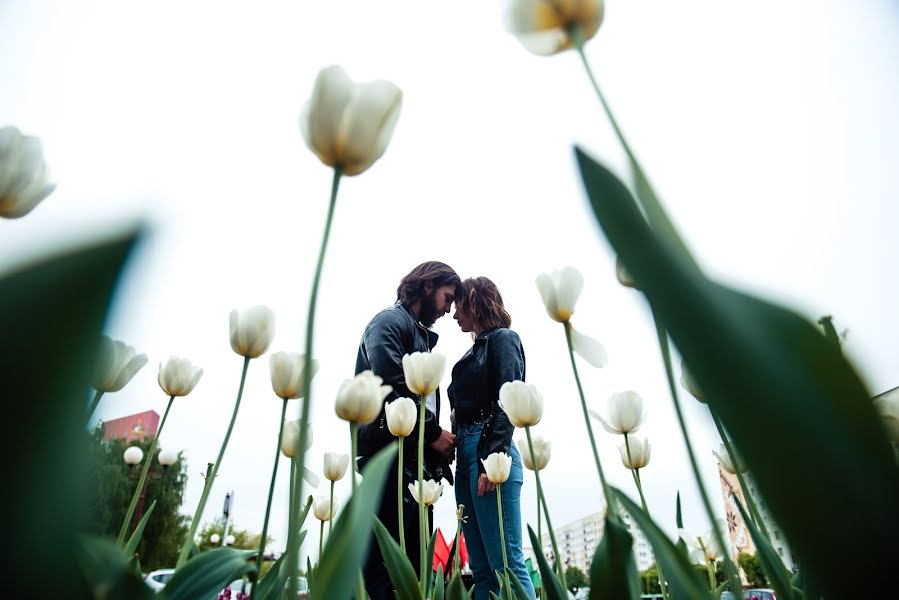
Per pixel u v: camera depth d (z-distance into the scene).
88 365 0.16
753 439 0.25
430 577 1.58
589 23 0.55
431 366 1.52
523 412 1.34
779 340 0.28
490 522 2.39
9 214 0.74
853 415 0.26
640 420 1.44
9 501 0.16
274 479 1.07
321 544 1.55
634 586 0.61
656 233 0.32
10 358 0.15
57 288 0.15
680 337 0.28
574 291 1.03
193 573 0.81
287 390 1.15
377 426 2.47
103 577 0.48
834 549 0.24
